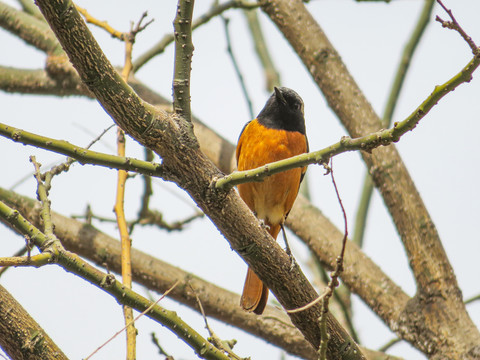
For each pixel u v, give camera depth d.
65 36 5.95
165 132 6.53
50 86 12.17
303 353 10.57
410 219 10.21
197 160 6.70
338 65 11.57
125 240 7.86
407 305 9.96
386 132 6.01
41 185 6.92
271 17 12.12
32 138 6.18
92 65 6.13
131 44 9.82
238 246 7.29
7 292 6.91
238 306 10.63
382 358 10.14
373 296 10.27
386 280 10.40
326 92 11.50
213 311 10.58
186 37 6.59
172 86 6.73
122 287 6.22
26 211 10.34
